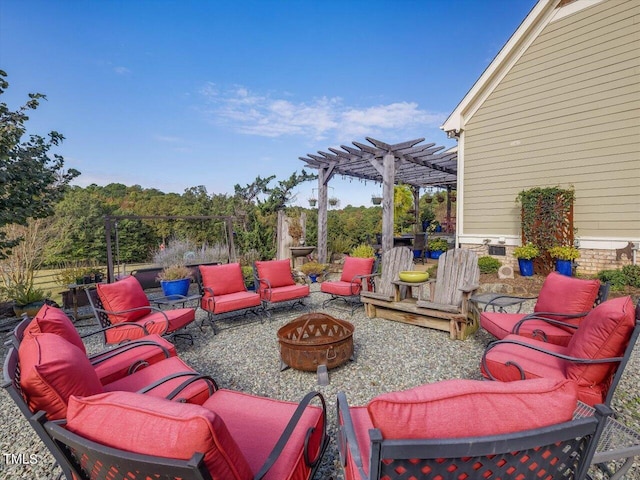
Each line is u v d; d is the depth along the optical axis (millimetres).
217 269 4891
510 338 2727
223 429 970
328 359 2996
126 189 21281
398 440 909
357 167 9984
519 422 961
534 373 2188
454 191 15211
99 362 2469
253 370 3287
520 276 7203
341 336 3133
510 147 7496
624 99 6043
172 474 923
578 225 6652
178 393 1970
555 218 6688
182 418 924
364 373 3135
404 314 4516
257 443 1564
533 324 3156
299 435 1629
